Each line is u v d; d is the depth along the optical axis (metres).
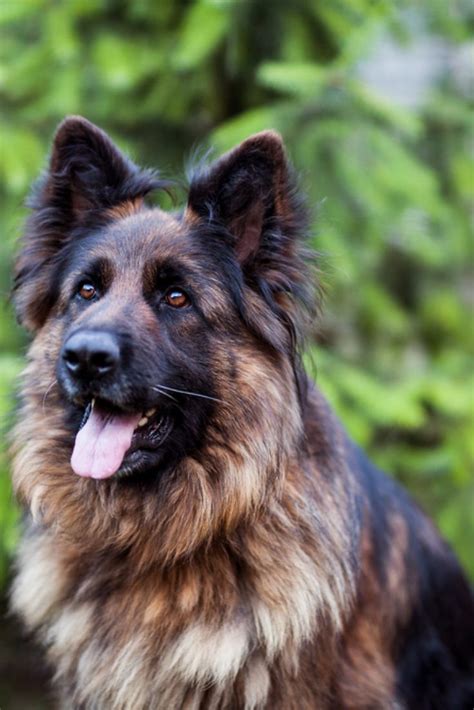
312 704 3.74
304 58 6.28
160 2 6.40
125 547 3.78
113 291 3.74
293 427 3.83
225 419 3.76
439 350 7.38
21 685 6.79
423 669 4.48
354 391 6.30
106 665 3.72
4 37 6.67
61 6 6.41
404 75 8.02
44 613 3.92
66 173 4.07
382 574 4.22
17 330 6.13
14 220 6.00
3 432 4.15
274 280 3.85
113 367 3.47
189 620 3.70
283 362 3.87
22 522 4.28
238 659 3.60
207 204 3.88
